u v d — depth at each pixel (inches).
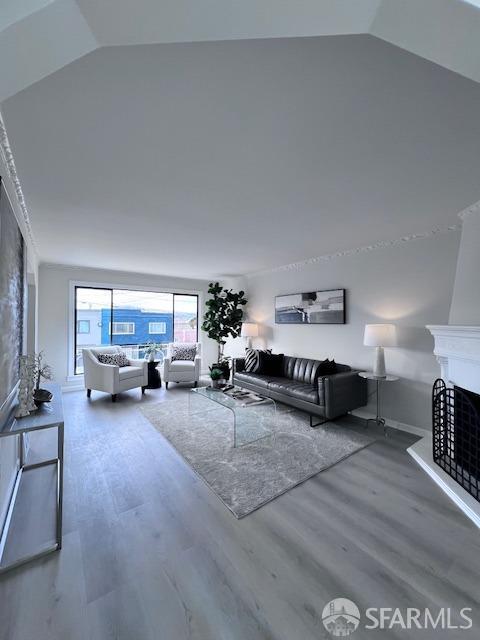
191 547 63.2
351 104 51.1
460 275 101.0
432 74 44.3
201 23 27.8
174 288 254.5
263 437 123.2
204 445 115.3
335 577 56.1
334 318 165.8
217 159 69.2
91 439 120.8
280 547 63.4
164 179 78.7
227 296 235.9
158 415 152.6
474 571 57.9
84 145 63.3
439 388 105.7
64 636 45.1
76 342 210.2
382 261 142.9
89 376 186.4
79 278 209.3
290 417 150.9
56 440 118.8
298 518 72.9
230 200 92.4
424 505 78.5
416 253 129.2
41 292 195.0
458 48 28.0
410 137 60.6
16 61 28.0
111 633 45.6
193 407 167.3
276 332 210.5
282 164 71.3
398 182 80.3
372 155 67.4
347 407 137.3
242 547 63.3
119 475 92.7
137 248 153.0
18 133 58.8
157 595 52.1
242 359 205.9
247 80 45.9
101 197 89.7
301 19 27.4
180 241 139.6
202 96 49.4
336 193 87.3
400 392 134.5
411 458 105.4
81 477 91.3
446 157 68.1
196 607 49.9
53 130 58.1
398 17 26.6
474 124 56.4
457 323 101.0
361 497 82.0
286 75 45.0
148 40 29.4
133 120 55.5
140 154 67.1
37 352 173.9
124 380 183.2
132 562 59.1
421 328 127.5
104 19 27.0
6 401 64.1
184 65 42.8
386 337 125.2
